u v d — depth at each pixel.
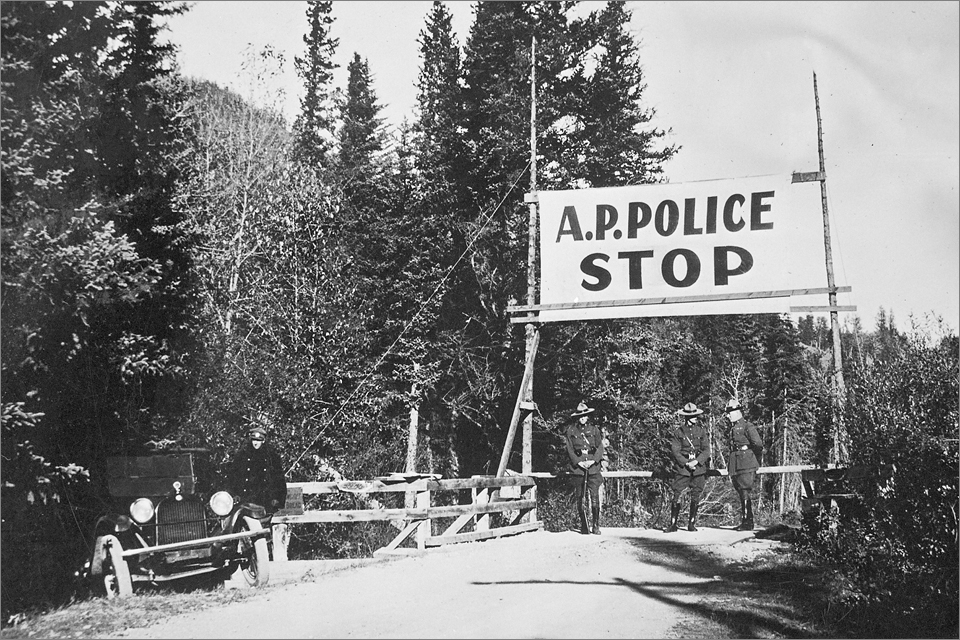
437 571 12.11
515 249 29.56
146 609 9.40
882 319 13.09
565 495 24.92
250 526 11.38
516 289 29.48
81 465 12.77
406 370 26.50
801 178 17.27
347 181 28.52
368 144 40.12
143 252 14.10
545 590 10.53
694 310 17.44
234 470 12.43
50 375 11.80
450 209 31.11
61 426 12.47
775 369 42.84
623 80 31.20
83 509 12.62
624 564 12.96
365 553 16.44
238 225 23.72
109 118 13.25
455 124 33.41
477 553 13.98
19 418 10.62
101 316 12.49
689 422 17.41
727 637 8.62
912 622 9.78
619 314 17.80
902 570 10.67
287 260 18.92
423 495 14.24
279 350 17.91
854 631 9.41
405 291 28.20
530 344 19.56
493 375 29.80
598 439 17.14
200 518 11.34
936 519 10.51
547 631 8.24
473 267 29.23
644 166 32.47
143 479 11.22
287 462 16.77
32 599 10.88
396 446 24.77
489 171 30.62
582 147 31.05
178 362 14.71
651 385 31.77
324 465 17.38
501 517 17.84
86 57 12.68
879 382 11.45
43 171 11.23
